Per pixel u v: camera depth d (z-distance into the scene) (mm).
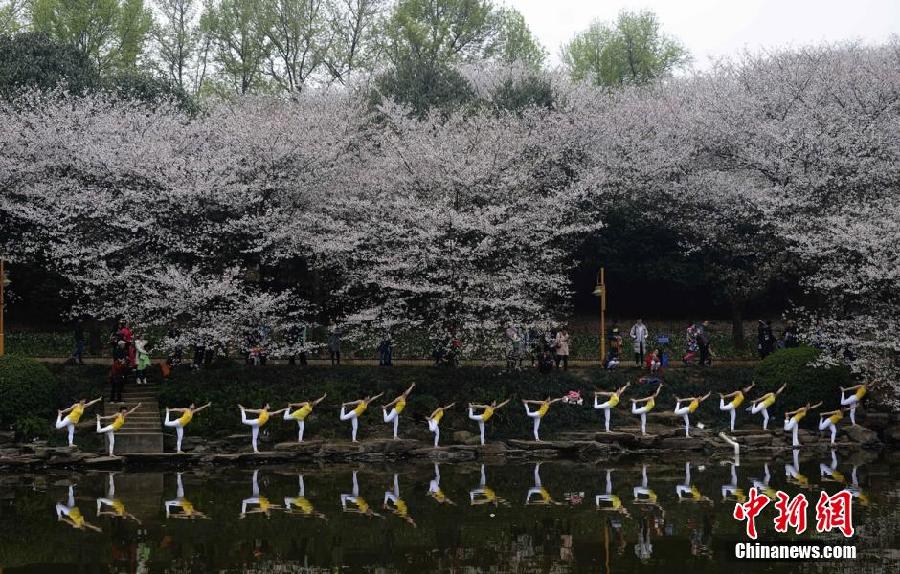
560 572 20625
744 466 32938
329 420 35625
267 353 37812
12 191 40031
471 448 34781
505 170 40062
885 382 36656
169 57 63594
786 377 37844
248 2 59625
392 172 40188
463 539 23234
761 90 45312
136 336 37781
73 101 45812
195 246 37594
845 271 37906
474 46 63281
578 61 70062
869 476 30719
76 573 20328
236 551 22125
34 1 58438
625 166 44781
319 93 49938
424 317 39625
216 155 38875
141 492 28375
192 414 33312
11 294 42938
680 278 46312
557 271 42031
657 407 38094
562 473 31797
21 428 32656
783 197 40781
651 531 23938
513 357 38844
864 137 39750
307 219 39281
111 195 38594
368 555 21891
